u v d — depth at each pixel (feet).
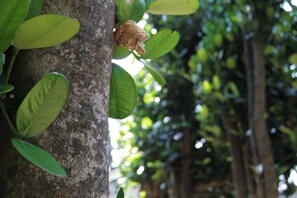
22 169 1.94
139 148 9.50
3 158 1.97
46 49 2.03
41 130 1.94
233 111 7.57
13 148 1.96
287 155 7.86
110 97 2.47
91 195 1.97
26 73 2.02
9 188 1.94
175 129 9.29
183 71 8.96
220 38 7.72
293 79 7.72
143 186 9.73
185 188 9.10
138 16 2.35
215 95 7.55
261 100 6.79
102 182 2.01
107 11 2.14
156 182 9.61
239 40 7.70
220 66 7.64
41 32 1.96
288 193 7.98
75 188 1.95
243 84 7.65
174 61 9.10
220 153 8.41
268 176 6.59
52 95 1.92
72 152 1.97
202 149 9.30
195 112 9.28
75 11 2.08
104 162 2.04
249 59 7.13
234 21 7.45
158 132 9.37
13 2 1.87
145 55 2.60
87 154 1.99
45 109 1.93
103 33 2.11
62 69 2.02
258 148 6.70
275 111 7.79
